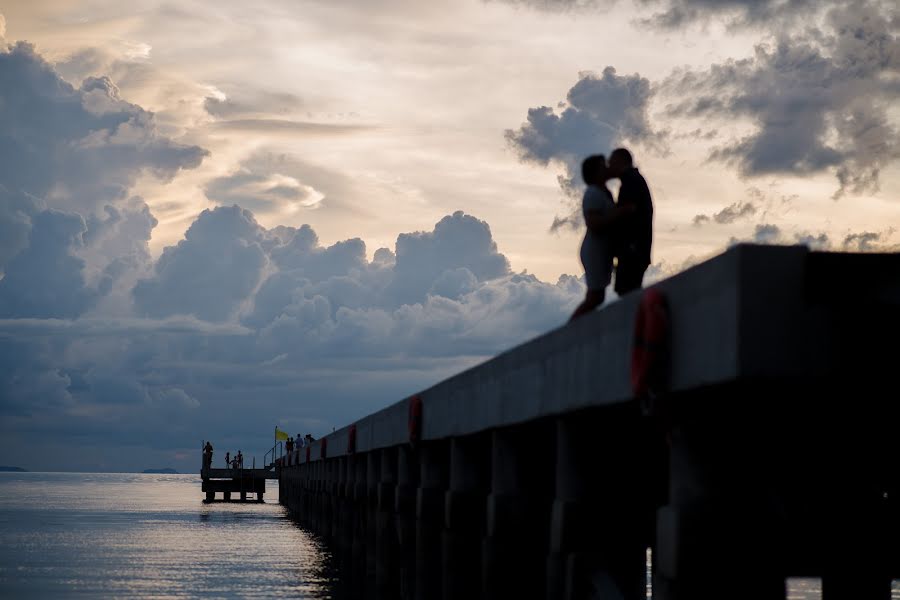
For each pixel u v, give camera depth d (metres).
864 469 10.27
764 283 6.57
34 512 82.06
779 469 10.14
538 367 11.12
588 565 10.34
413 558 21.84
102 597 29.20
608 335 8.89
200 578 33.47
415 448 19.30
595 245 12.08
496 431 13.41
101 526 62.44
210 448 106.75
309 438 82.56
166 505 99.38
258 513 81.19
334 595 29.17
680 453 7.68
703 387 7.14
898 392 7.50
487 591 13.20
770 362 6.54
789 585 29.75
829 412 8.79
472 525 16.09
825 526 10.24
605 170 12.28
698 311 7.15
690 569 7.42
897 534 10.28
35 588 31.17
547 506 13.32
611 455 10.59
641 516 11.66
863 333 6.55
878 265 6.57
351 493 33.12
